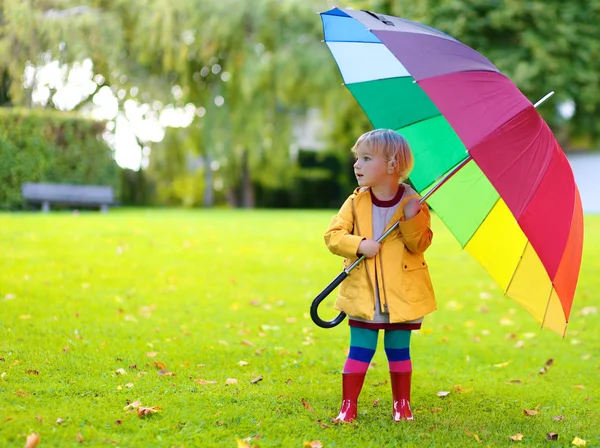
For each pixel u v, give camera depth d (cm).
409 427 346
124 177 1889
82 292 648
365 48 397
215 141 1866
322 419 354
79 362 433
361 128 1923
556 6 1805
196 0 1703
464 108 297
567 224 310
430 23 1767
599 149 2128
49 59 1408
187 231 990
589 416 387
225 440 317
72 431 311
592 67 1852
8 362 422
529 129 305
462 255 952
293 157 2328
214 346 507
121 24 1611
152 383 401
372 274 341
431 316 669
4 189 1348
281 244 951
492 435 344
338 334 576
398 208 347
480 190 370
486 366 509
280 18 1786
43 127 1390
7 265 719
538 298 342
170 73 1811
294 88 1841
